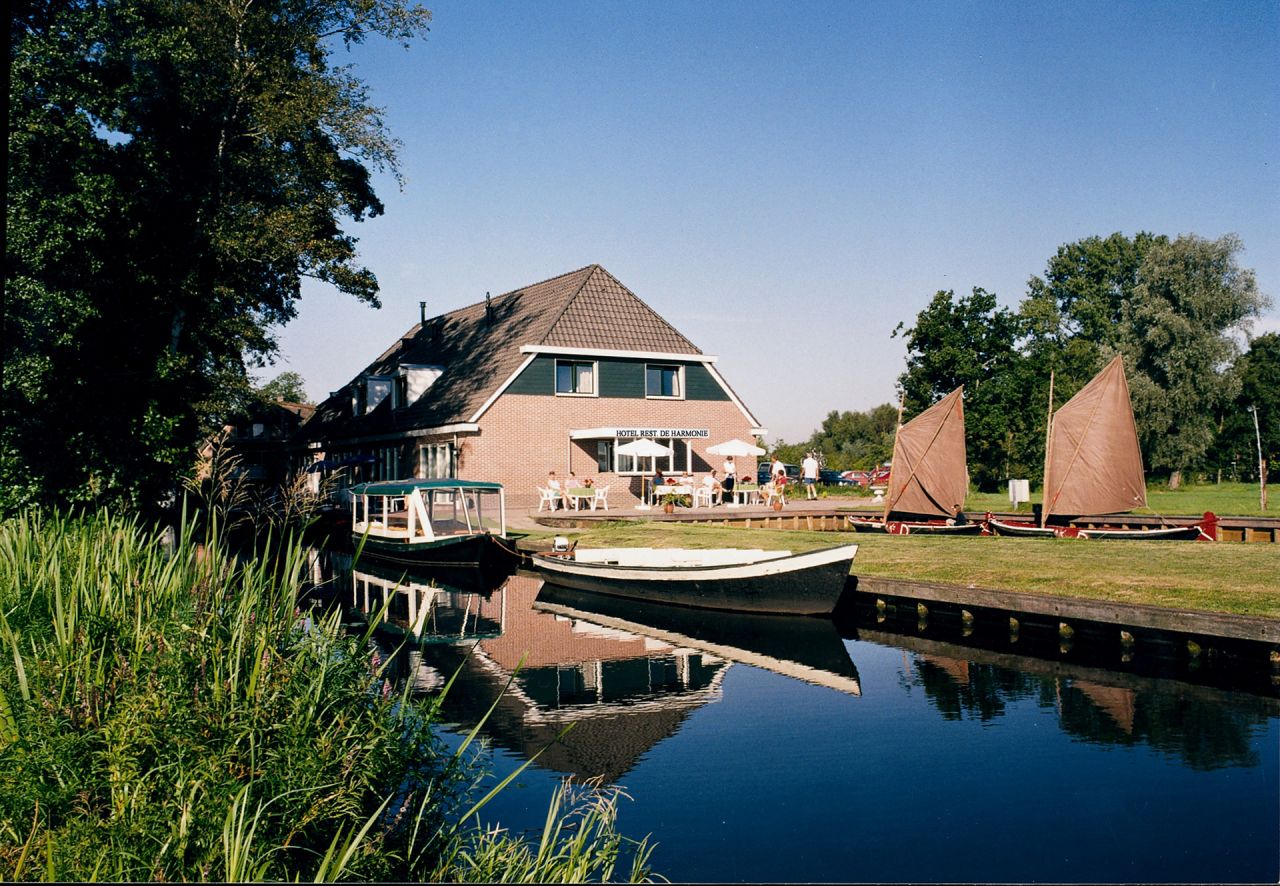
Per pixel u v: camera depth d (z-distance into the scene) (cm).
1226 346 5062
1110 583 1395
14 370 1620
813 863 627
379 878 483
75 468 1659
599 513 3020
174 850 429
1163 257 5216
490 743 904
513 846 536
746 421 3700
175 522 1603
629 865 624
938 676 1188
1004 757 854
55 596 672
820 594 1566
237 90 2516
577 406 3353
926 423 2672
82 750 479
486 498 3145
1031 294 7650
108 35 1916
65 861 423
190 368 2058
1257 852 633
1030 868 621
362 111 2631
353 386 4584
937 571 1636
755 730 951
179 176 2175
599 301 3531
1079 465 2548
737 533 2408
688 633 1511
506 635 1499
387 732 572
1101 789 767
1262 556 1590
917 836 677
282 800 479
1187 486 5634
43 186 1745
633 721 984
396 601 1836
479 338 3812
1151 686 1109
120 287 1820
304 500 741
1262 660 1098
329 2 2648
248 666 581
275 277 3041
